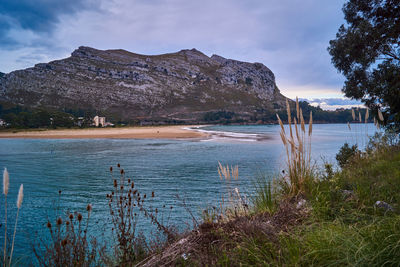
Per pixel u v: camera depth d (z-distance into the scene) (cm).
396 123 1461
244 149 3644
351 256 219
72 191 1385
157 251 327
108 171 2027
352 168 707
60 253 274
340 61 1769
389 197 384
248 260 256
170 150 3650
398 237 223
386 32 1571
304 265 231
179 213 845
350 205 368
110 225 762
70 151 3622
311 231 276
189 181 1588
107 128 13888
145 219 760
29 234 741
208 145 4416
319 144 4253
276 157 2630
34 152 3509
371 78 1645
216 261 262
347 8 1822
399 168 550
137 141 5641
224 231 328
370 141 938
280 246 262
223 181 1503
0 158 2892
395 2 1566
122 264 308
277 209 396
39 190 1416
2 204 1129
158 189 1367
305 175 474
